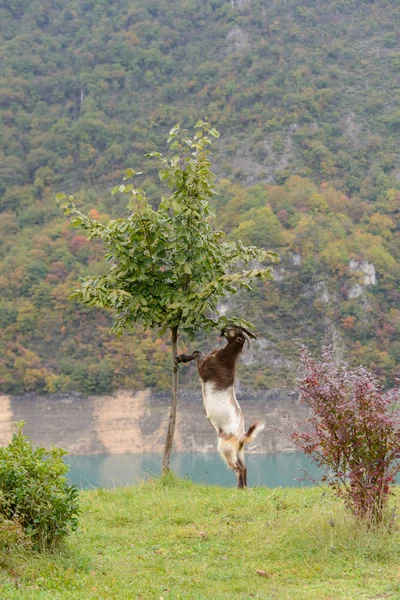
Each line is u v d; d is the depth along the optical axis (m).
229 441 11.45
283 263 88.75
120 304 11.85
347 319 83.69
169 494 10.73
